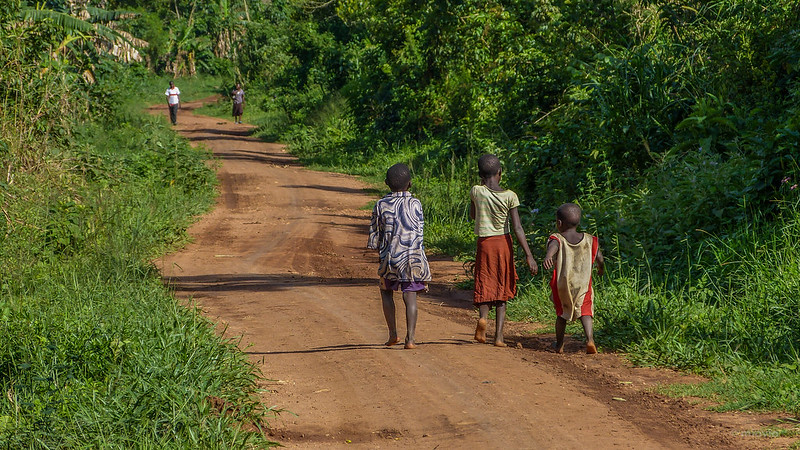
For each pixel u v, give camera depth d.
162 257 28.23
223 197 44.62
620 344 15.38
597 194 25.72
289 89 92.06
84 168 32.56
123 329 13.16
